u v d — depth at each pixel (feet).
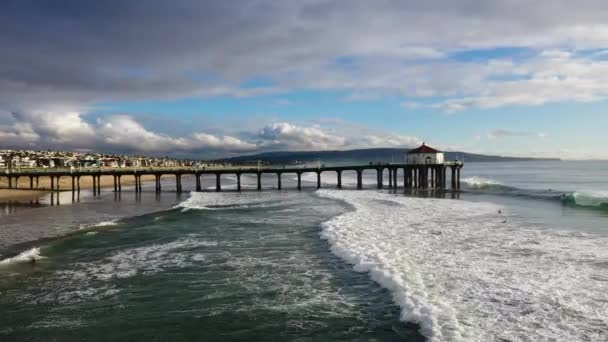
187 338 37.09
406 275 50.60
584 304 41.32
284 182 310.65
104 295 48.39
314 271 56.08
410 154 208.95
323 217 104.63
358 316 40.60
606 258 58.59
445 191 188.03
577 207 118.21
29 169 206.39
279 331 37.88
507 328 36.04
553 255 60.59
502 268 53.93
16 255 67.67
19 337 38.06
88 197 184.34
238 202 147.23
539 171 482.69
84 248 72.28
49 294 48.96
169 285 51.52
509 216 100.63
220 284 51.47
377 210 113.39
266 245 72.64
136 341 36.81
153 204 149.69
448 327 36.06
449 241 70.74
